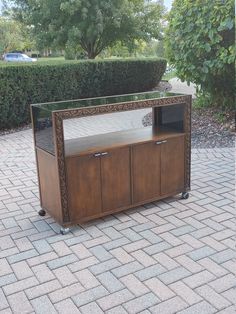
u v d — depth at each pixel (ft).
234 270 8.36
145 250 9.30
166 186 11.85
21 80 23.50
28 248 9.59
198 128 21.31
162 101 10.98
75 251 9.38
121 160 10.68
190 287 7.83
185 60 20.39
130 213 11.41
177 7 20.98
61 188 9.84
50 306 7.43
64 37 45.83
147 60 36.73
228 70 19.81
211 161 16.03
